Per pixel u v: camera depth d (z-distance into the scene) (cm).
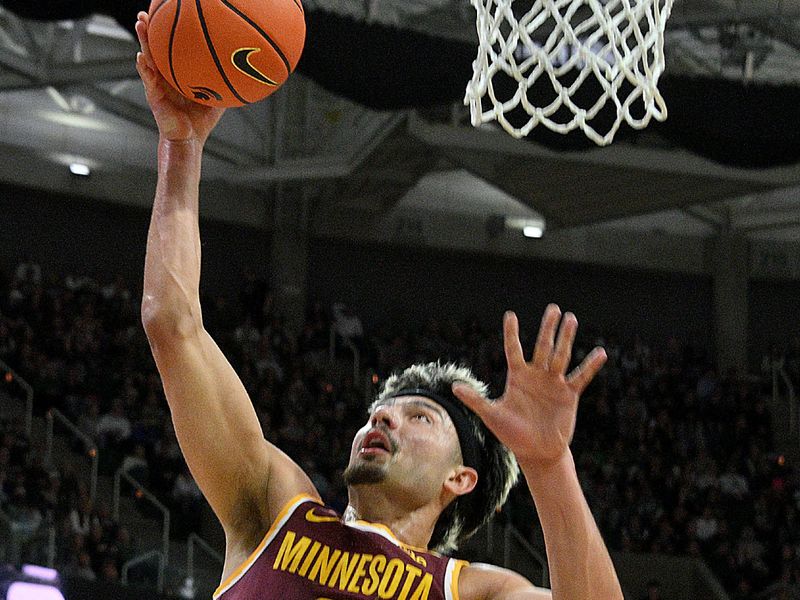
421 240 2528
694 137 1373
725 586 1828
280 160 2211
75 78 1791
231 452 324
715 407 2228
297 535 312
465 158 1925
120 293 2153
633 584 1838
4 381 1780
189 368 321
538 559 1788
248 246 2481
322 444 1889
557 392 260
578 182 1970
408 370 352
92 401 1755
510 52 436
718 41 1644
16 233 2277
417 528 324
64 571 1317
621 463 2047
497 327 2588
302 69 1302
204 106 349
